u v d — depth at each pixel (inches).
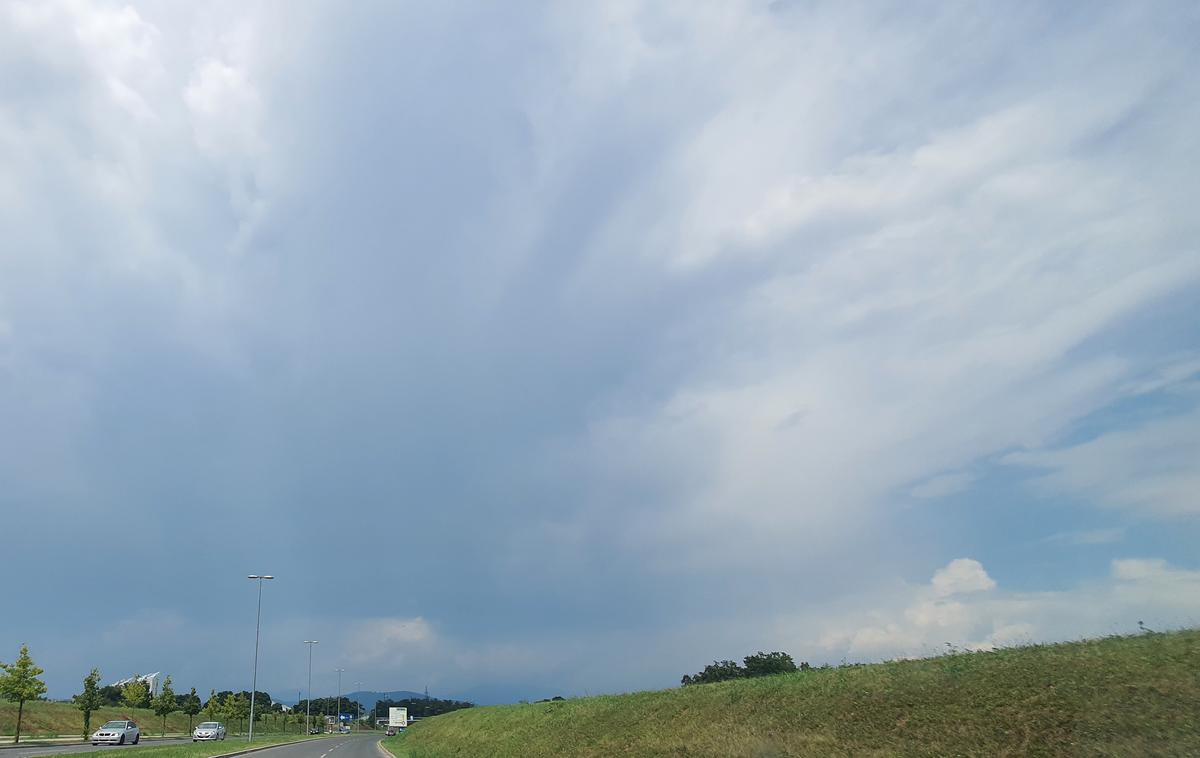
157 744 2241.6
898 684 687.7
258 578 2827.3
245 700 4854.8
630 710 1074.1
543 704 1630.2
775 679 920.3
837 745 595.5
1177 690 478.3
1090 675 544.7
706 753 711.7
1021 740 491.8
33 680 2065.7
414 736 2556.6
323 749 2134.6
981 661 683.4
